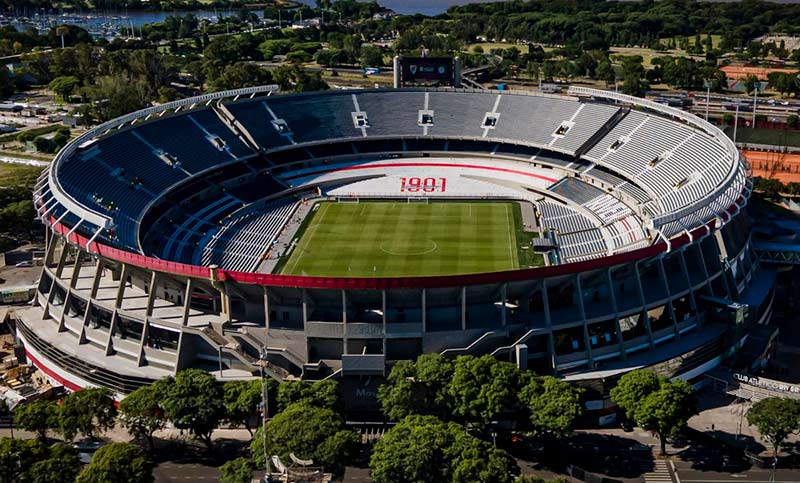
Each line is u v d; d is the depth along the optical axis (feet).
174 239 627.46
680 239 472.03
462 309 433.89
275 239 638.94
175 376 414.41
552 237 631.15
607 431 415.64
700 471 377.30
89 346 472.44
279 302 449.48
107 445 365.61
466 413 396.98
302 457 346.54
